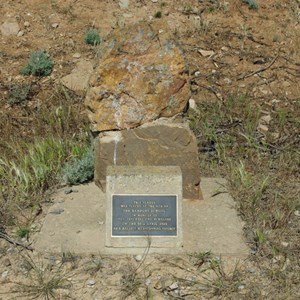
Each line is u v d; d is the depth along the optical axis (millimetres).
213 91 5410
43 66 5461
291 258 3750
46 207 4145
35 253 3748
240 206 4152
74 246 3773
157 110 4109
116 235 3693
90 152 4441
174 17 6184
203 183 4387
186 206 4129
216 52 5852
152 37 4012
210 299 3471
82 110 5141
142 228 3697
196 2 6395
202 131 4898
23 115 5121
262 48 5941
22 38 5848
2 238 3889
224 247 3789
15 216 4066
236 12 6344
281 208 4176
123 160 4176
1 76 5453
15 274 3625
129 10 6199
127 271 3621
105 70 4035
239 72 5652
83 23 6043
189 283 3557
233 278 3588
